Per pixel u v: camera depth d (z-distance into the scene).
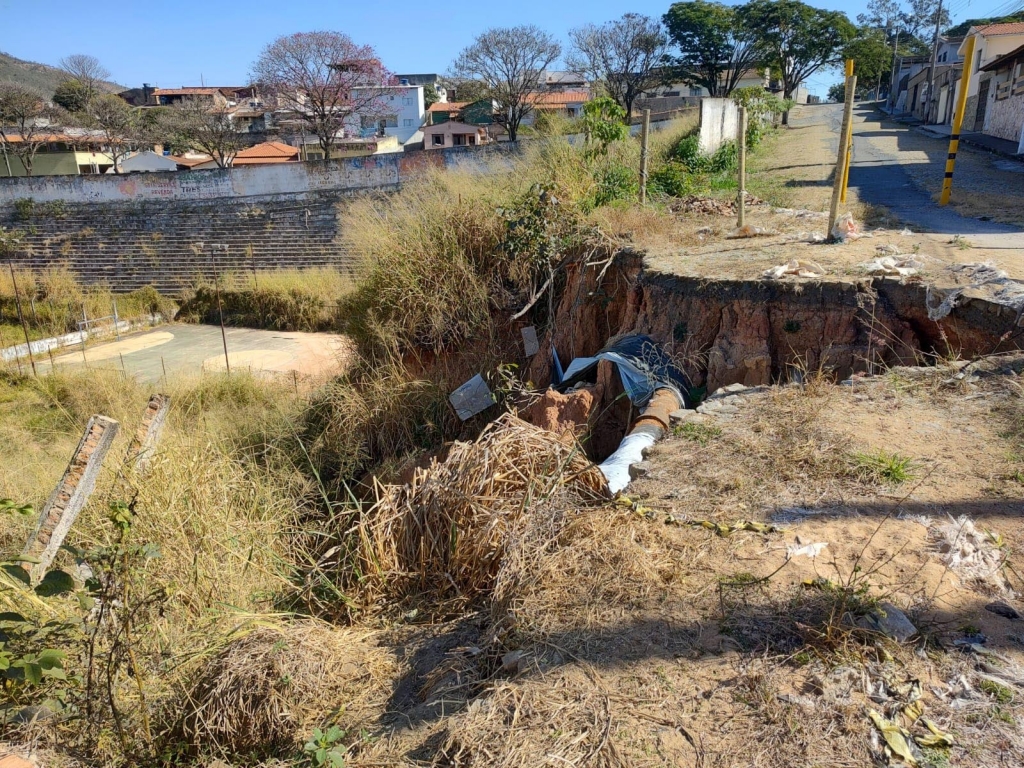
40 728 3.01
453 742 2.55
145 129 52.34
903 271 6.65
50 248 27.53
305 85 40.25
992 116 25.69
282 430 9.44
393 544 4.27
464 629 3.58
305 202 25.91
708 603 3.09
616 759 2.35
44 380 16.53
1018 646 2.73
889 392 5.20
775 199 12.36
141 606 3.36
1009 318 5.75
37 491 6.61
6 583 3.47
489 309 9.75
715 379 6.82
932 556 3.28
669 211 10.96
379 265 10.27
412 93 60.38
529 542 3.65
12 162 47.19
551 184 9.66
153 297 25.80
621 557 3.44
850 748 2.34
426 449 8.34
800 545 3.43
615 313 8.74
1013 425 4.47
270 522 5.36
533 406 7.40
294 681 3.09
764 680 2.64
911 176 15.09
